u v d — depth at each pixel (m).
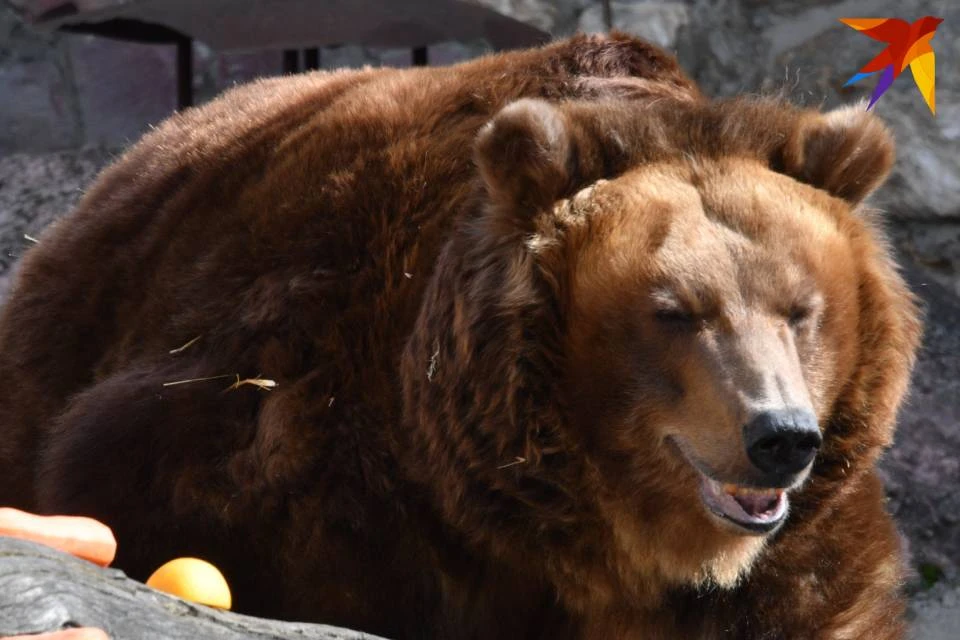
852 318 9.29
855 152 9.77
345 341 10.30
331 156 11.16
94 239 12.97
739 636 10.23
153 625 6.78
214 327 10.80
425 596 10.30
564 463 9.35
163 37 19.61
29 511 12.84
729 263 8.86
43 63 23.12
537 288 9.18
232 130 12.69
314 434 10.10
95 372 12.12
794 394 8.35
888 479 17.23
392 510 10.09
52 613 6.29
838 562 10.20
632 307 8.98
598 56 11.59
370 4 17.05
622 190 9.29
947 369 18.47
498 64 11.74
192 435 10.31
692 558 9.56
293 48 18.42
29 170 21.66
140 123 23.33
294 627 7.55
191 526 10.30
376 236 10.55
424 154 10.80
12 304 13.65
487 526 9.65
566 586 9.92
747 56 21.31
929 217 19.95
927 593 16.70
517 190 9.26
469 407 9.34
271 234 10.90
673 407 8.90
